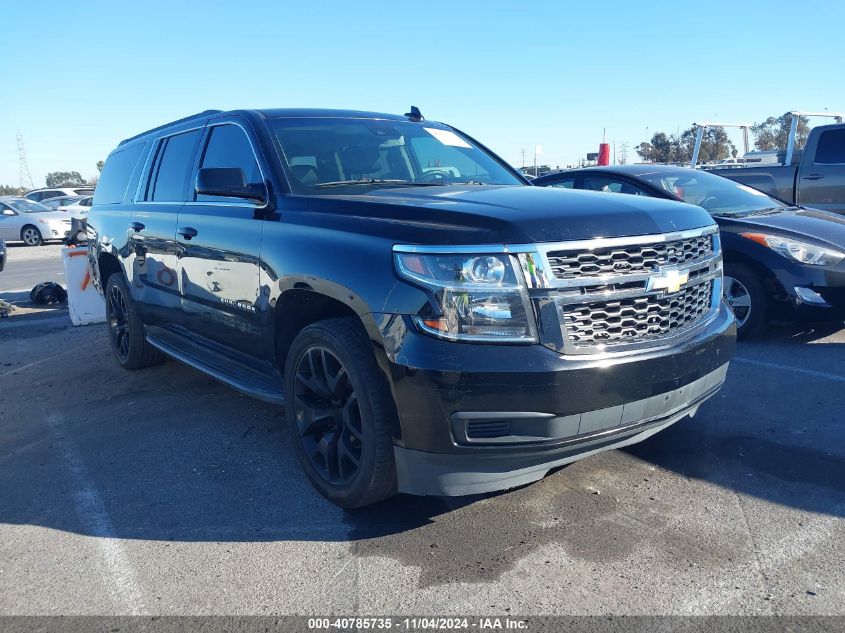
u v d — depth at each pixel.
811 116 11.91
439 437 2.84
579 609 2.62
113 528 3.39
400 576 2.88
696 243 3.37
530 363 2.76
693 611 2.58
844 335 6.38
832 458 3.81
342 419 3.35
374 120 4.78
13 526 3.46
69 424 4.89
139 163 5.86
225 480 3.86
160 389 5.60
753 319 6.16
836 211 9.44
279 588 2.84
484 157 5.00
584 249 2.89
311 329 3.37
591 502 3.43
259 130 4.27
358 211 3.37
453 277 2.80
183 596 2.81
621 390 2.91
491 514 3.36
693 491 3.50
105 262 6.36
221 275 4.17
